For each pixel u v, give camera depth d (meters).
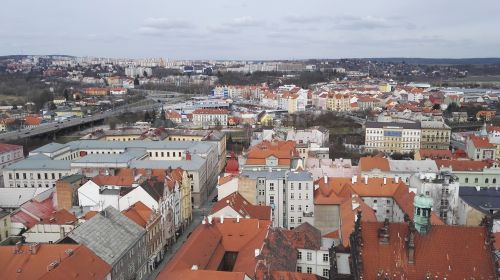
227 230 116.62
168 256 141.50
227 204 126.56
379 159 184.50
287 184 148.00
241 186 149.25
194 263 96.38
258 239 108.12
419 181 146.75
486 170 180.88
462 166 182.88
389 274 72.50
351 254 81.81
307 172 153.38
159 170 167.62
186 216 166.62
